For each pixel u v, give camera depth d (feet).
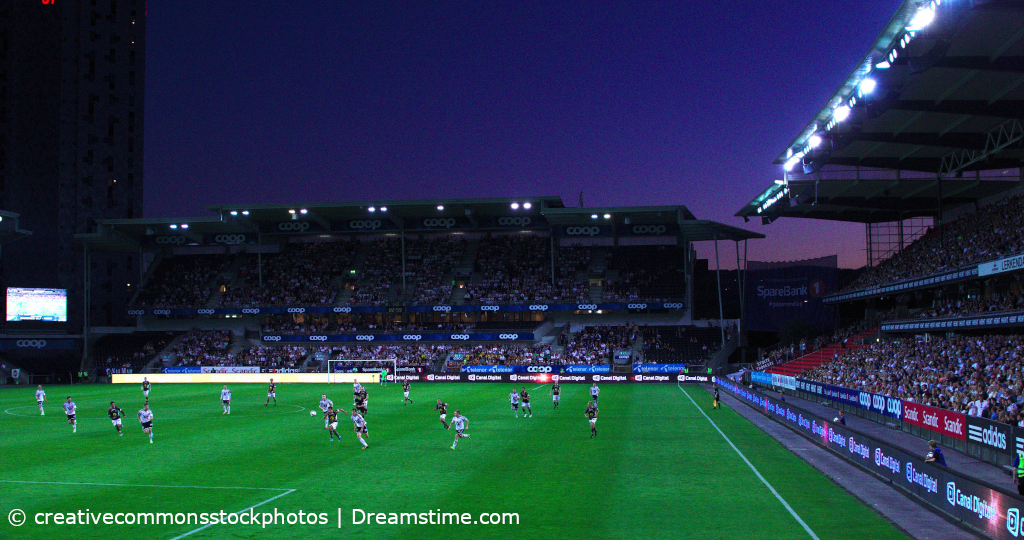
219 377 263.70
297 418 138.62
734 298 293.84
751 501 64.85
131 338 294.46
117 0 359.46
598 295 278.05
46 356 292.40
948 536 53.16
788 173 171.32
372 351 278.87
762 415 139.44
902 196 195.31
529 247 305.53
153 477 77.92
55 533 55.42
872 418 130.82
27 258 326.65
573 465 84.07
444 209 276.41
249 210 270.05
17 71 332.39
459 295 285.64
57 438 110.42
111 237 286.46
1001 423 81.46
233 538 53.93
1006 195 182.50
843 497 66.39
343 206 266.57
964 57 99.25
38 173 334.44
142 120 360.89
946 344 149.89
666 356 253.44
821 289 246.27
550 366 249.96
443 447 98.78
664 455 91.04
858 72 105.40
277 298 290.15
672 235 290.97
